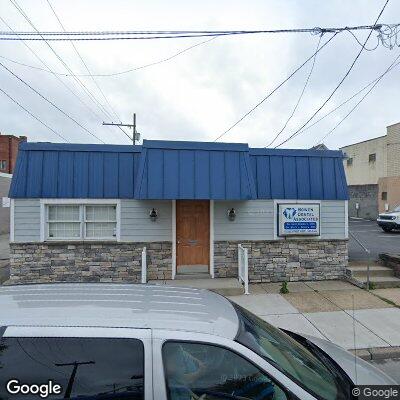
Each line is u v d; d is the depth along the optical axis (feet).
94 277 28.96
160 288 9.95
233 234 30.37
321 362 9.06
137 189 27.63
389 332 19.66
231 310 8.68
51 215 28.94
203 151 28.86
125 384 6.53
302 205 30.81
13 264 28.22
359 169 108.58
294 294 26.96
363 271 30.55
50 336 6.75
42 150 28.68
